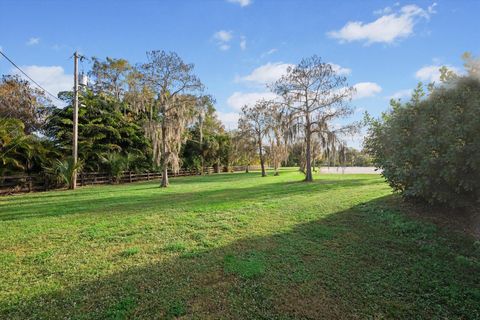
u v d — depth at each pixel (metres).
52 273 3.44
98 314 2.54
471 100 4.31
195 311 2.59
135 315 2.52
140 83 15.14
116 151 20.81
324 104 16.02
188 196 10.36
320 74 16.02
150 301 2.75
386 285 3.02
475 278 3.14
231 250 4.13
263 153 26.16
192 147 30.27
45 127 19.38
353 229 5.00
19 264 3.74
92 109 20.59
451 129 4.42
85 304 2.72
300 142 17.66
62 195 11.66
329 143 15.75
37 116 20.94
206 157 32.06
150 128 14.98
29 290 3.00
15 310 2.62
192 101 15.41
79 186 16.48
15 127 14.09
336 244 4.28
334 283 3.08
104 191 13.13
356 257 3.78
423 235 4.44
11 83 20.28
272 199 8.82
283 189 11.80
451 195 4.67
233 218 6.17
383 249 4.03
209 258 3.84
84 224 5.94
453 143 4.39
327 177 18.95
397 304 2.67
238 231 5.14
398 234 4.62
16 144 13.48
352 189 10.40
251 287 3.01
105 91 26.67
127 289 3.00
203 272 3.39
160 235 5.00
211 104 16.36
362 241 4.38
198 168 30.42
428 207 5.61
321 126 15.97
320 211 6.54
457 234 4.38
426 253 3.85
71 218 6.60
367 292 2.89
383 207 6.23
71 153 17.62
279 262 3.64
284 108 16.69
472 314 2.52
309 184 13.66
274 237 4.72
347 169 30.91
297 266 3.52
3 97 19.19
